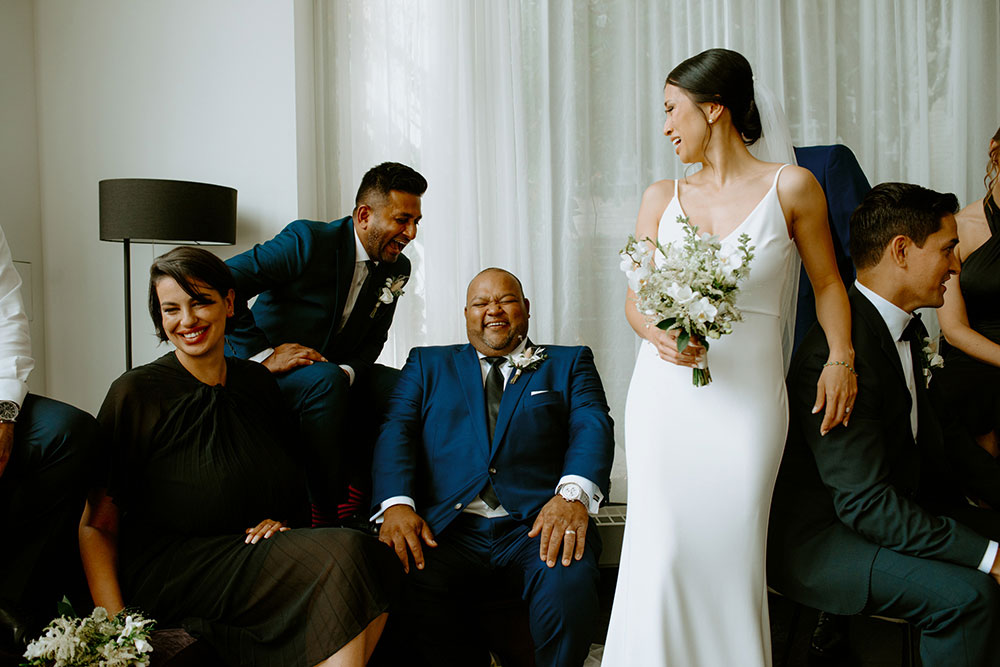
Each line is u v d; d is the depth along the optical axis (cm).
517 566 199
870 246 173
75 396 327
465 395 221
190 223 277
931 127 342
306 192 334
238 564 172
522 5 333
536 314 333
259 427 193
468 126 329
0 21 303
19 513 172
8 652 153
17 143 312
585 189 330
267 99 321
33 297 320
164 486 178
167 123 321
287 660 167
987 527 176
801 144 335
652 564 163
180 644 161
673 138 178
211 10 321
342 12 339
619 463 325
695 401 166
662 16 335
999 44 338
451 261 333
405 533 197
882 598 155
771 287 168
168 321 182
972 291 249
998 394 236
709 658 162
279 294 250
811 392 169
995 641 144
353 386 266
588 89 332
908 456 171
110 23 320
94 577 170
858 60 339
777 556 175
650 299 150
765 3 329
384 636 204
